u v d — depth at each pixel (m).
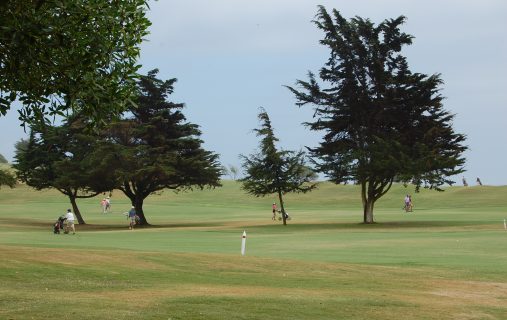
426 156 55.50
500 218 64.25
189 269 20.17
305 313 13.84
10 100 10.18
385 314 14.30
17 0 8.78
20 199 111.56
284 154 60.94
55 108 10.39
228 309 13.76
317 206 105.12
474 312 15.05
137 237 42.31
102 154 61.69
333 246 33.09
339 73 58.72
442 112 58.47
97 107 10.16
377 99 58.31
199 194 123.38
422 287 18.62
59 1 9.02
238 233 47.88
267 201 113.25
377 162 56.19
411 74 56.97
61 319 12.00
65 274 17.59
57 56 9.55
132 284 17.02
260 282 18.66
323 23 58.25
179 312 13.18
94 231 54.66
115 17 9.86
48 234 47.47
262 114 61.41
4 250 20.61
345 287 18.27
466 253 28.59
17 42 8.79
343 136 61.50
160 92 65.75
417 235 42.19
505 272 21.77
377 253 28.72
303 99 60.69
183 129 66.88
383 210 90.06
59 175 67.38
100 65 9.95
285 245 34.06
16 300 13.82
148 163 63.28
